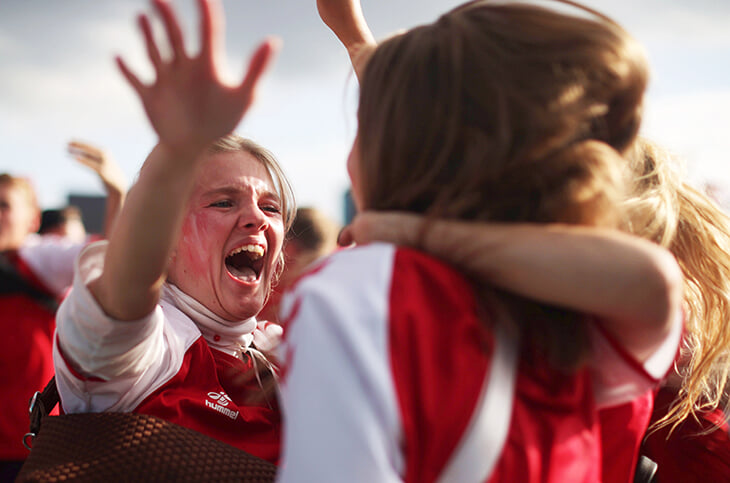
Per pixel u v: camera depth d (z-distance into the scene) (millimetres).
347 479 511
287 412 562
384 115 656
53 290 2525
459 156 616
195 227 1247
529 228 590
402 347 547
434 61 644
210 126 615
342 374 531
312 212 2693
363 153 685
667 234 960
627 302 565
